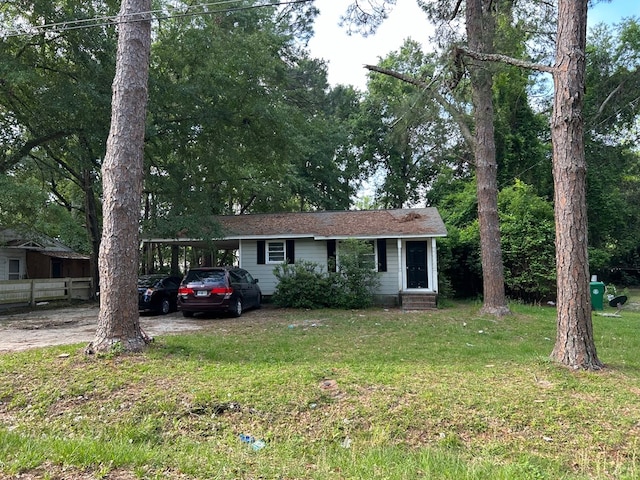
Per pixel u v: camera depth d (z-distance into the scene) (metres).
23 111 13.70
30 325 10.75
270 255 16.86
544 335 8.69
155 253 30.22
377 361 6.25
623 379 5.14
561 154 5.97
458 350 7.14
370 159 33.06
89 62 12.46
